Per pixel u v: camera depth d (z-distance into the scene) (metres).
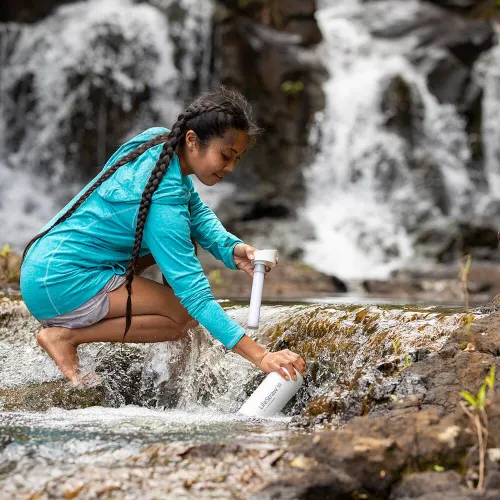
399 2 24.89
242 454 3.15
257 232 18.36
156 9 21.31
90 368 5.21
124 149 4.70
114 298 4.72
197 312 4.34
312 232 18.67
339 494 2.82
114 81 20.45
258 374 4.96
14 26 20.69
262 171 20.80
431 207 20.16
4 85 20.34
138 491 2.83
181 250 4.34
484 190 22.31
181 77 20.89
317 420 3.83
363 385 3.89
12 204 19.61
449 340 4.04
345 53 22.91
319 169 21.09
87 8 21.36
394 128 21.67
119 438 3.48
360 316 4.88
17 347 5.63
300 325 5.18
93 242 4.62
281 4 22.17
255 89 20.98
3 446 3.38
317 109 21.31
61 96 20.20
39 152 20.16
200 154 4.34
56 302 4.67
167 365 5.22
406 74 22.45
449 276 15.57
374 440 2.97
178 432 3.61
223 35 20.80
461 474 2.94
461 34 23.44
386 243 18.70
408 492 2.81
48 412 4.46
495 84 23.08
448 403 3.40
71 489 2.84
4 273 7.89
